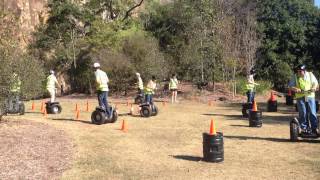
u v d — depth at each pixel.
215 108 25.23
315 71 46.62
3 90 15.57
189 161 11.02
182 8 41.84
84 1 43.97
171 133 15.29
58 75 40.41
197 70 37.31
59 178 9.47
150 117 20.30
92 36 39.53
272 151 12.08
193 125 17.44
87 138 14.10
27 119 18.00
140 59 35.59
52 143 12.84
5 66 15.39
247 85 22.52
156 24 44.22
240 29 39.78
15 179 9.24
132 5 44.78
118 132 15.48
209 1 39.47
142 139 14.05
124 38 37.91
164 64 35.22
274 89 44.16
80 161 10.99
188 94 33.28
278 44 46.12
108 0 43.03
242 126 17.09
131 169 10.27
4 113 16.88
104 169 10.27
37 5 44.00
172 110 23.83
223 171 10.00
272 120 19.22
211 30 38.06
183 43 40.16
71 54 40.31
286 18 46.50
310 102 13.16
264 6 47.44
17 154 11.23
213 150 10.84
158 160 11.16
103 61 35.88
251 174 9.71
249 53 38.09
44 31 41.78
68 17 41.78
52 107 21.67
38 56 40.44
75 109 24.00
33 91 17.20
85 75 39.00
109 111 17.77
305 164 10.55
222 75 37.56
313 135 13.18
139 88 28.42
